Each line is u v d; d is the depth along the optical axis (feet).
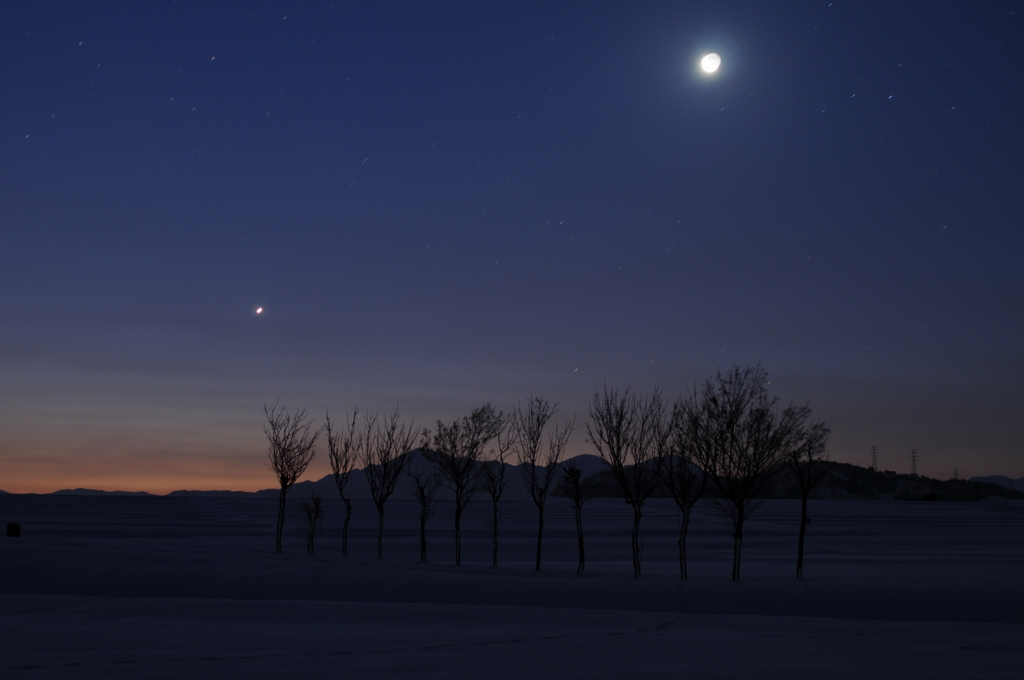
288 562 101.50
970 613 74.13
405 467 127.24
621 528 233.76
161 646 48.21
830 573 109.19
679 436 98.89
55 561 98.37
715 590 82.74
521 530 217.97
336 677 39.55
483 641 52.70
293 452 123.85
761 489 95.81
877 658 47.26
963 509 519.60
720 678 40.50
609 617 66.08
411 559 133.49
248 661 43.60
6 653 45.39
